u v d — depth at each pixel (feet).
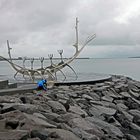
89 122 37.52
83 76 87.86
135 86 77.20
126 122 48.57
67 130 29.71
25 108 31.94
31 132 25.44
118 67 212.02
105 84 66.74
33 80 66.39
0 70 167.94
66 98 46.21
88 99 51.98
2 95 44.93
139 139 44.65
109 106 52.44
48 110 36.58
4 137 23.41
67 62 69.21
